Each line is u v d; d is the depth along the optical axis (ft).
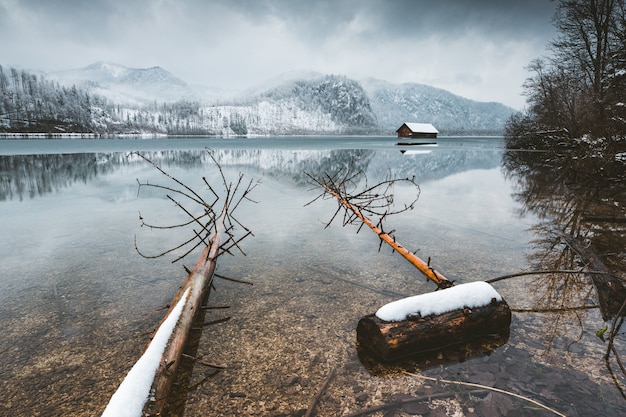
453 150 138.31
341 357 9.93
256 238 22.38
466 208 31.68
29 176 54.60
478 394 8.27
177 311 10.45
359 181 49.90
